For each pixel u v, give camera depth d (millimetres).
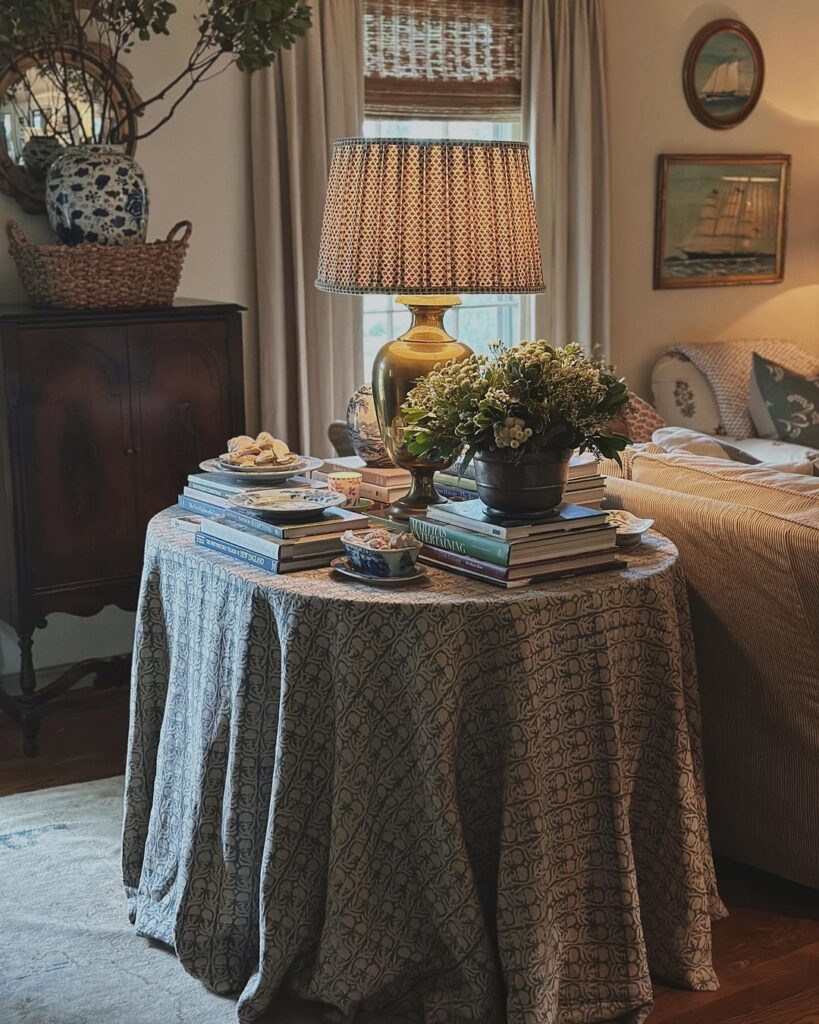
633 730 2354
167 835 2578
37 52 3805
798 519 2469
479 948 2180
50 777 3428
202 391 3705
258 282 4469
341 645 2145
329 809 2219
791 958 2500
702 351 5590
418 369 2564
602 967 2318
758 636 2566
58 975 2428
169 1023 2271
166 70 4184
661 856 2391
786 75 5859
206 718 2371
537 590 2217
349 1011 2213
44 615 3570
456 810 2160
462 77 4938
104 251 3508
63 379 3480
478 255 2436
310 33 4402
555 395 2232
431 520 2420
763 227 5895
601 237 5285
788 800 2617
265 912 2219
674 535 2674
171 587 2553
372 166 2434
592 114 5195
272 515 2408
